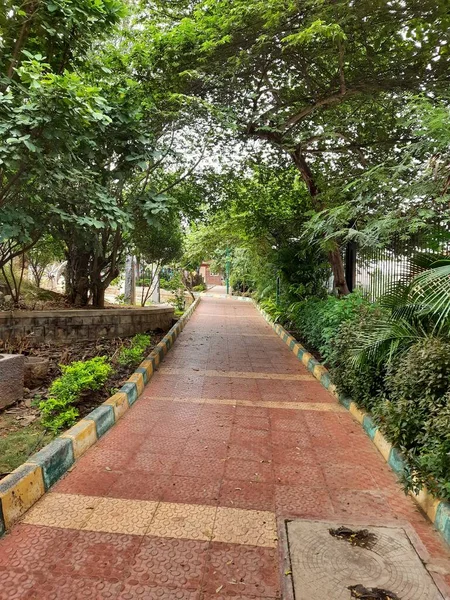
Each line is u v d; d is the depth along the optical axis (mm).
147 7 7109
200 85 7012
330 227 5965
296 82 7715
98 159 5953
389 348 3787
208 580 1955
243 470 3066
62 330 7090
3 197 4926
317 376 5773
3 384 4055
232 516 2475
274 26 5887
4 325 6508
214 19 6145
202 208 9477
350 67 7109
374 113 7750
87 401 4195
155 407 4434
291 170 9539
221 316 13836
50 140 4219
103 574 1978
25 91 4020
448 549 2209
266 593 1886
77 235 6094
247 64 6566
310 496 2719
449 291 3143
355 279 8578
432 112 4191
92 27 4770
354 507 2598
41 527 2332
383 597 1846
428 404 2873
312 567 2027
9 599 1816
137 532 2305
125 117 5664
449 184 4191
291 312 9641
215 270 28906
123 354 5867
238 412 4336
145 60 6531
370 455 3357
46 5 4305
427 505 2539
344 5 5496
